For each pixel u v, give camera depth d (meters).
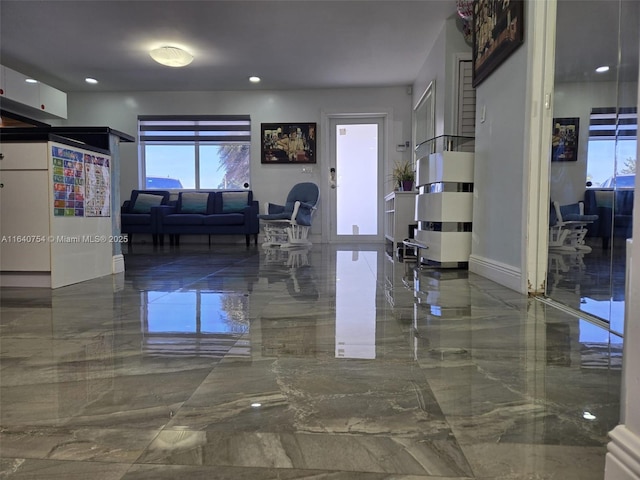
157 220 5.94
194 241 6.70
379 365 1.13
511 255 2.34
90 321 1.62
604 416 0.85
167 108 6.67
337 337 1.39
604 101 2.04
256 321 1.60
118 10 4.00
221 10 3.98
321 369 1.10
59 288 2.37
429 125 4.92
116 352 1.25
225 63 5.38
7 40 4.69
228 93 6.61
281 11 3.99
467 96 4.16
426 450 0.72
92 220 2.74
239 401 0.91
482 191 2.84
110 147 2.97
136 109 6.66
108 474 0.66
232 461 0.69
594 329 1.49
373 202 6.66
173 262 3.79
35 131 2.39
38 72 5.73
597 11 2.11
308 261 3.84
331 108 6.52
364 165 6.64
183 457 0.70
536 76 2.09
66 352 1.25
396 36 4.52
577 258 2.13
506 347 1.29
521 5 2.18
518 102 2.25
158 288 2.37
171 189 6.86
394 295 2.13
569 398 0.93
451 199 3.12
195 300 2.01
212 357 1.20
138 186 6.74
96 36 4.58
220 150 6.81
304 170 6.63
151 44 4.78
